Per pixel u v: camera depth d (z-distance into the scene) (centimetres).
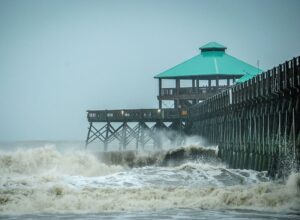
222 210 8525
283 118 11275
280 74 11306
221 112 16500
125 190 9625
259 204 8781
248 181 11025
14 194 9250
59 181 10525
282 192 9050
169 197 9194
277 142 11456
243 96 13962
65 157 13862
